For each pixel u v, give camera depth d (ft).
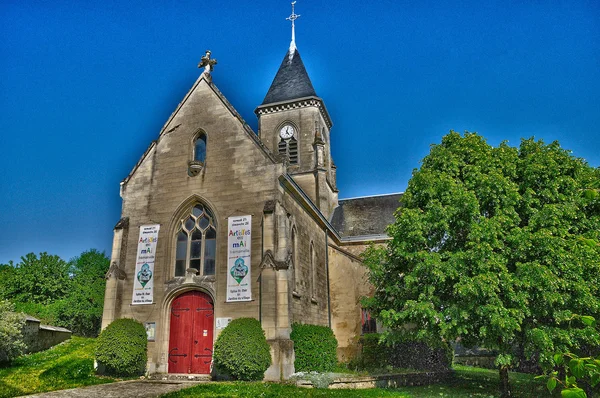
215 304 63.36
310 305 76.18
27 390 47.78
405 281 54.29
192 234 69.51
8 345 62.28
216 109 73.05
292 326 63.16
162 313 65.51
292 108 123.95
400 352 77.05
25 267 130.21
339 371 69.92
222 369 55.72
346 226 118.01
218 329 62.03
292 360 59.06
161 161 73.46
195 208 70.54
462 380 69.05
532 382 65.41
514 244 49.14
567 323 48.88
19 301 125.39
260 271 61.82
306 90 126.21
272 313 59.62
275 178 66.39
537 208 52.42
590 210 53.16
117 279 67.46
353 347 84.38
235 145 69.92
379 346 78.23
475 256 49.19
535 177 53.21
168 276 67.36
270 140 123.34
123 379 58.85
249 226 65.16
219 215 67.46
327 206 118.21
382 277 62.59
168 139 74.28
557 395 54.95
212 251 67.36
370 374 63.41
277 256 62.28
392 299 62.34
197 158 72.59
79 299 126.41
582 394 11.15
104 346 59.36
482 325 50.75
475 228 49.75
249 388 47.55
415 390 59.26
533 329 46.75
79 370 60.59
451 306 50.93
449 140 61.93
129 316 66.69
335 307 88.33
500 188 52.01
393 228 58.59
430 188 56.24
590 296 45.39
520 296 46.32
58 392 47.06
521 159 55.93
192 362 63.41
